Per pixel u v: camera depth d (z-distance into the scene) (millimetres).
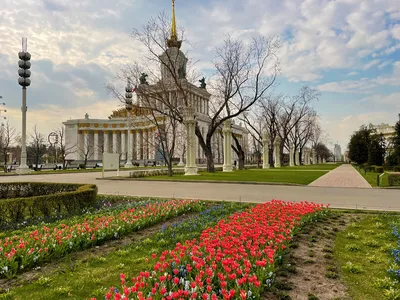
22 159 36719
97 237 6926
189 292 3855
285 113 62531
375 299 4230
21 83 36844
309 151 94250
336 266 5438
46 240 6320
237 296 3951
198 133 32656
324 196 14453
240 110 32219
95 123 93188
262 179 23547
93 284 4766
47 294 4414
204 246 5828
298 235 7398
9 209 8938
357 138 70312
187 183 21938
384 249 6254
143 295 3977
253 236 6254
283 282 4754
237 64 32062
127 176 28500
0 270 5094
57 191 13750
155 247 6617
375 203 12250
